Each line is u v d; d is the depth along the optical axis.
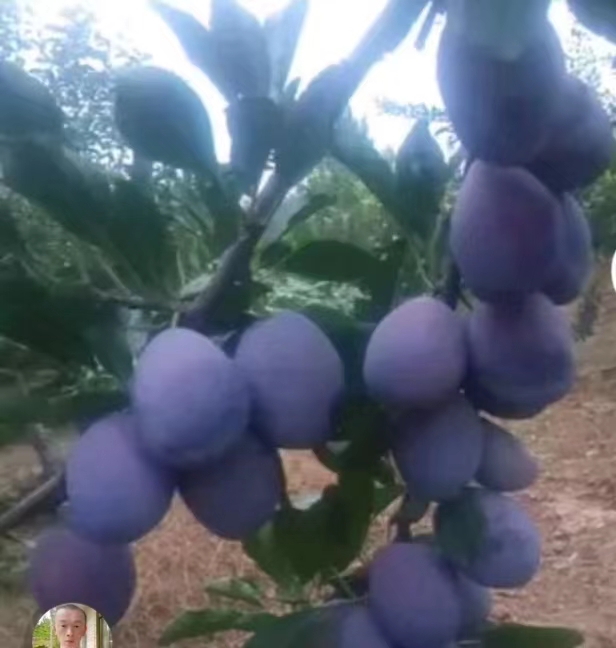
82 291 0.79
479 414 0.86
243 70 0.80
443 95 0.71
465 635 0.89
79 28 1.45
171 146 0.78
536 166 0.78
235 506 0.74
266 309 0.86
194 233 0.85
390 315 0.79
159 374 0.69
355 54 0.81
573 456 4.54
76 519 0.71
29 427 0.79
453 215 0.77
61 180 0.78
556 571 3.73
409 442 0.81
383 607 0.84
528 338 0.78
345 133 0.89
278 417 0.74
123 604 0.78
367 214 1.05
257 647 0.86
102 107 0.92
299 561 0.99
